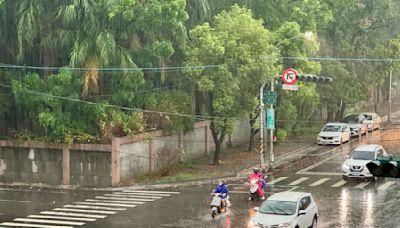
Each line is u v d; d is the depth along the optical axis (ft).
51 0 125.18
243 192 107.04
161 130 134.21
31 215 89.66
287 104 156.46
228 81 127.24
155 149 132.46
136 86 125.08
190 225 79.36
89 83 120.47
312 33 156.87
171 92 137.69
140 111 128.98
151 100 131.95
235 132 168.35
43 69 130.21
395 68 194.49
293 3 164.14
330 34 189.98
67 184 123.85
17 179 128.77
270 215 70.33
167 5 121.39
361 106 250.57
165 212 89.56
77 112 125.80
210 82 126.21
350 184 110.63
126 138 122.52
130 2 116.67
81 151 122.52
